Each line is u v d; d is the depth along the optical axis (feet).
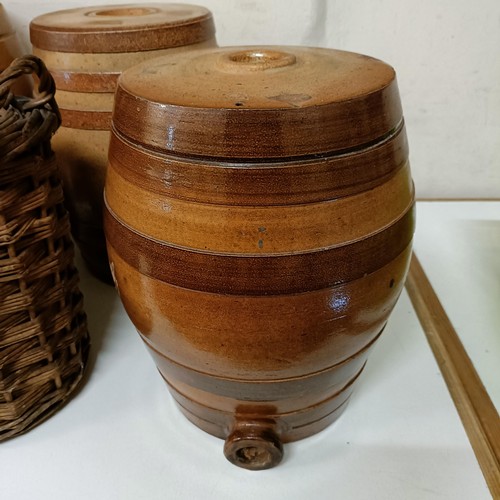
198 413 1.57
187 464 1.54
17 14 2.31
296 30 2.40
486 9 2.38
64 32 1.71
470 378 1.77
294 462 1.54
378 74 1.22
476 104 2.62
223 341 1.22
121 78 1.28
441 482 1.47
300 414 1.49
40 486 1.48
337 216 1.12
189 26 1.77
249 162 1.06
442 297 2.18
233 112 1.04
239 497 1.45
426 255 2.43
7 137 1.23
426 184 2.87
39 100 1.40
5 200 1.27
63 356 1.65
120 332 2.00
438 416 1.66
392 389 1.76
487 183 2.86
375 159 1.15
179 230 1.14
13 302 1.40
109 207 1.32
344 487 1.47
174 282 1.19
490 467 1.50
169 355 1.38
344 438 1.61
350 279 1.19
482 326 2.02
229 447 1.47
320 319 1.21
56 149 1.90
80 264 2.39
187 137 1.08
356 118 1.10
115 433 1.63
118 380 1.81
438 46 2.47
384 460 1.54
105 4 2.32
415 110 2.64
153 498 1.45
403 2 2.36
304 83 1.16
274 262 1.12
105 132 1.79
